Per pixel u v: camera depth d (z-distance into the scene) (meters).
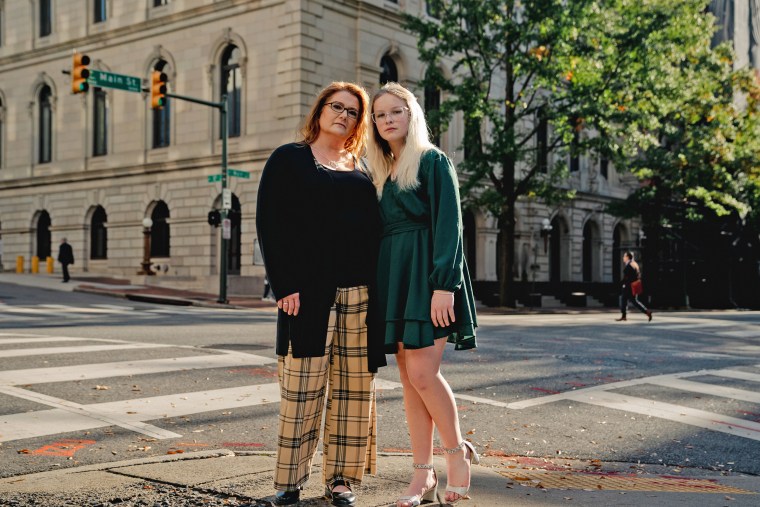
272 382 7.89
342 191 3.79
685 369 9.89
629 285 20.39
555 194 28.16
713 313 27.75
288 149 3.78
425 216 3.78
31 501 3.54
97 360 8.87
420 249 3.76
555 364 9.94
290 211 3.71
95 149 35.12
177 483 3.86
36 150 37.16
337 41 28.92
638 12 26.05
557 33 25.00
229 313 19.72
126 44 33.50
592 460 5.39
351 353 3.80
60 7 35.88
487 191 27.36
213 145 30.38
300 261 3.71
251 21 29.22
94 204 34.53
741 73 34.25
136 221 32.97
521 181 28.09
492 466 4.91
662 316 24.28
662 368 9.91
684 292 34.59
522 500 3.81
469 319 3.80
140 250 32.88
